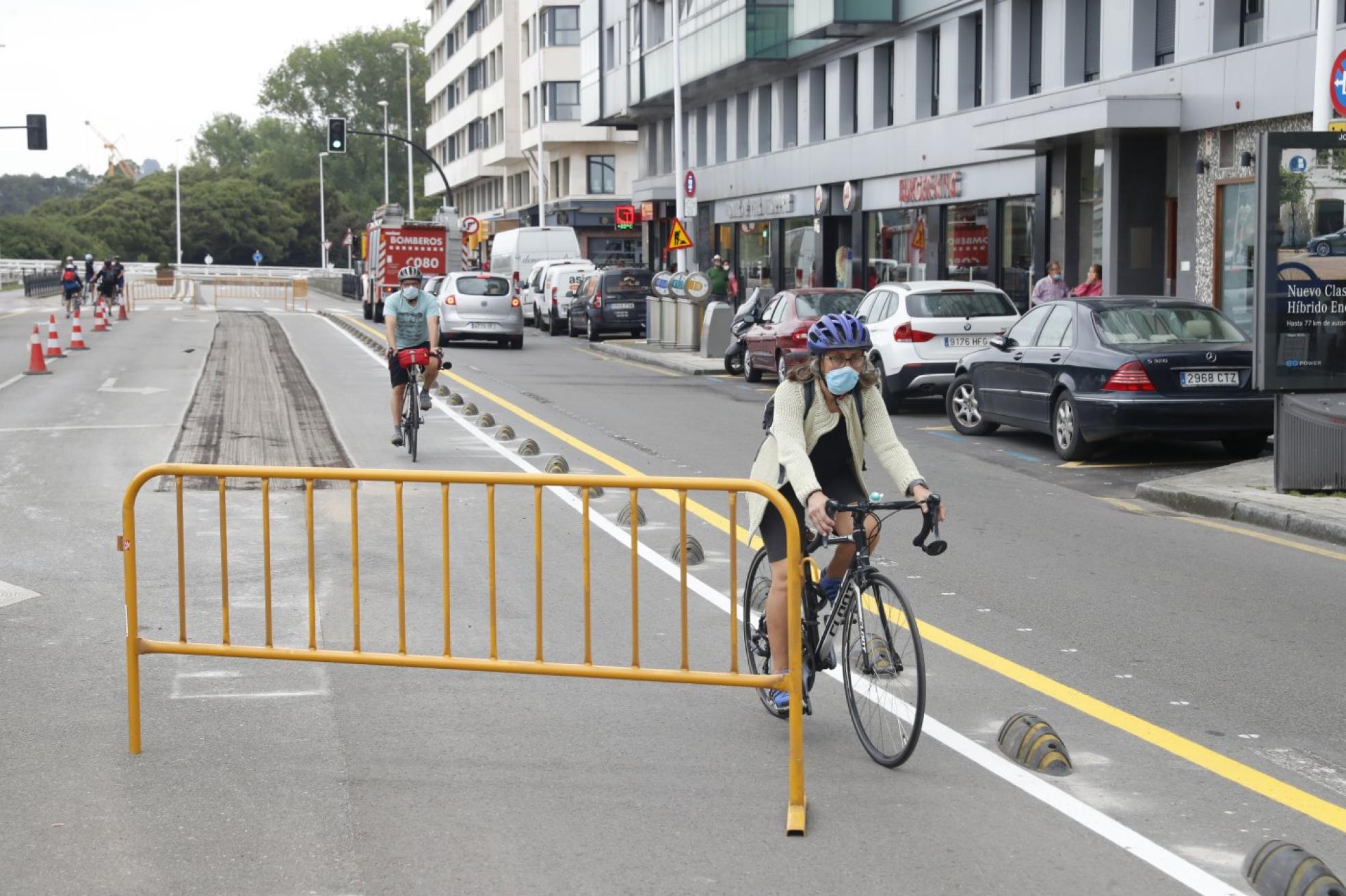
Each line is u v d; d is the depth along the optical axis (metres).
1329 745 6.19
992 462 15.35
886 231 34.97
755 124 43.22
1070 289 26.39
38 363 24.22
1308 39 19.86
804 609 6.32
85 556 9.95
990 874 4.77
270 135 136.62
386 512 11.69
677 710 6.66
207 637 7.84
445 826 5.20
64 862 4.86
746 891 4.63
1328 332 12.16
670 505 12.30
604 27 53.31
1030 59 28.81
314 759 5.92
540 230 51.00
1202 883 4.70
